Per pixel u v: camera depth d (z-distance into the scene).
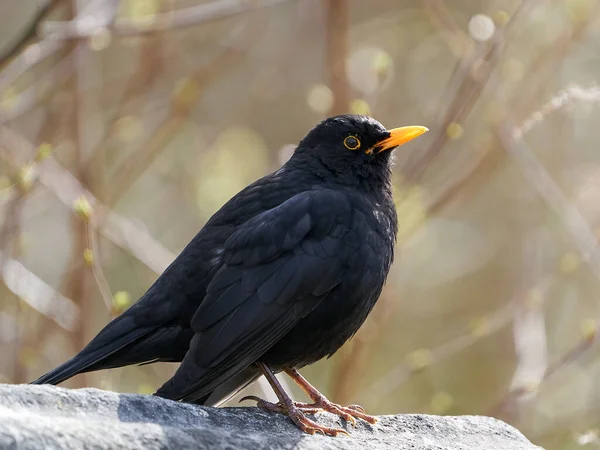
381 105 17.33
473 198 17.34
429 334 17.28
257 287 8.55
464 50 13.62
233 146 15.77
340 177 9.52
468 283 17.67
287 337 8.71
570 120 15.70
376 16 18.84
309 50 18.86
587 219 15.76
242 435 7.36
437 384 16.95
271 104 18.91
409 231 13.24
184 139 17.95
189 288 8.70
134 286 16.38
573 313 16.19
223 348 8.31
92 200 13.38
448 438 8.47
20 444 6.39
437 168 16.94
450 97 14.88
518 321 13.65
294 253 8.70
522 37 15.86
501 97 13.81
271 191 9.29
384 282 9.27
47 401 7.01
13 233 12.84
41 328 13.67
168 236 17.69
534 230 15.52
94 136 16.47
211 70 16.20
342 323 8.89
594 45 16.28
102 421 6.91
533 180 13.48
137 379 16.06
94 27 12.50
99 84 16.42
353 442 7.91
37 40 11.38
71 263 13.65
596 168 15.84
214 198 14.98
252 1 13.40
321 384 16.56
